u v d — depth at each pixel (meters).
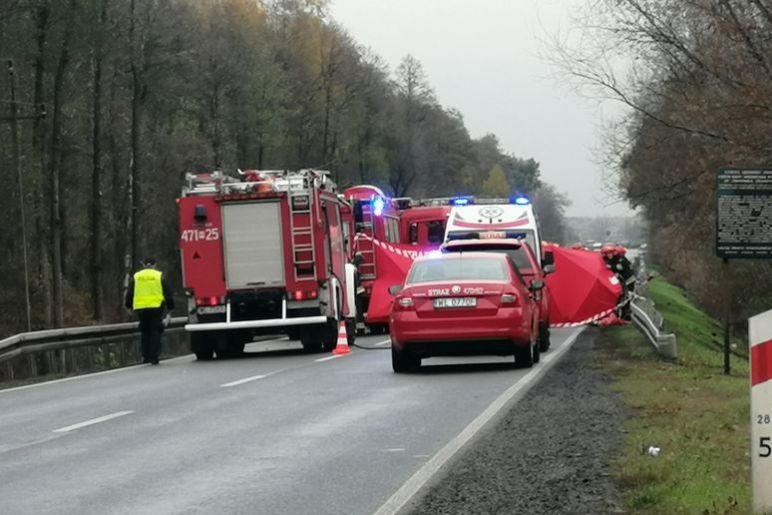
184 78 62.41
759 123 24.67
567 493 9.01
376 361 23.08
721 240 17.61
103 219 66.50
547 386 16.95
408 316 19.12
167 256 68.50
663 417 13.00
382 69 94.94
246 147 71.06
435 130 118.56
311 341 26.97
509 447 11.37
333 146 87.06
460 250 24.00
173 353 32.84
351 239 33.38
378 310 33.94
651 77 27.75
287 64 82.06
